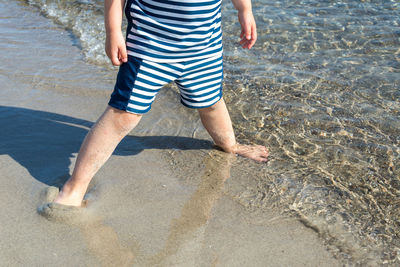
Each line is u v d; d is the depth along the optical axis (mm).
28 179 2697
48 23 5375
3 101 3590
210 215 2512
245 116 3568
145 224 2408
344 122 3475
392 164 3018
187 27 2217
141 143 3191
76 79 4055
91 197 2602
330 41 4777
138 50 2229
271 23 5172
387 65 4301
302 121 3496
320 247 2311
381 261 2238
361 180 2865
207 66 2490
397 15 5293
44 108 3539
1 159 2867
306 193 2725
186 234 2354
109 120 2330
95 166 2432
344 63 4352
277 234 2387
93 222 2395
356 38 4812
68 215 2396
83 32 5145
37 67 4230
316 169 2963
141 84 2264
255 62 4406
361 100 3762
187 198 2643
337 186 2803
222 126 2969
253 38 2711
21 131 3199
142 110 2320
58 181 2699
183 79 2492
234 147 3117
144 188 2709
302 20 5238
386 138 3289
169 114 3582
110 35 2188
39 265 2100
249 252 2256
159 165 2949
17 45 4707
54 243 2234
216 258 2207
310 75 4152
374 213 2582
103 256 2174
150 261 2164
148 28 2205
